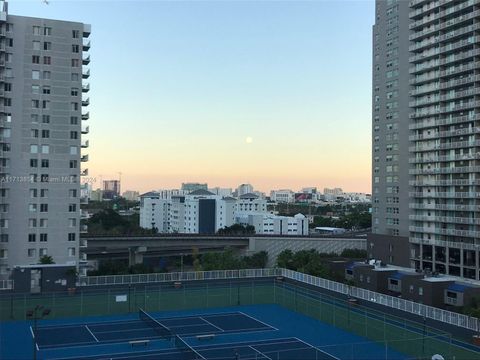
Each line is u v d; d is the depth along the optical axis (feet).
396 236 339.16
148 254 451.12
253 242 415.85
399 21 348.79
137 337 174.91
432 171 320.09
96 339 172.14
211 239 413.18
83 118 308.81
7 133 283.59
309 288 239.09
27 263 285.84
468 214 300.61
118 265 357.61
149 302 221.66
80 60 300.20
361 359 148.66
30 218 287.28
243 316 210.59
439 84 315.37
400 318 178.50
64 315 205.87
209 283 245.86
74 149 298.76
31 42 289.33
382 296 195.21
